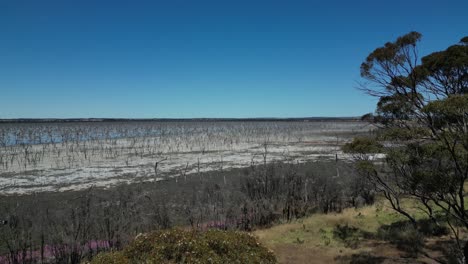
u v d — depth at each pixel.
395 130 10.67
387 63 12.36
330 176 26.80
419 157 9.95
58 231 14.31
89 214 15.63
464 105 7.84
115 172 29.56
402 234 13.41
